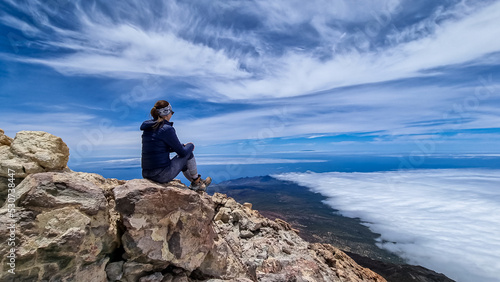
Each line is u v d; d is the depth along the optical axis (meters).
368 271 8.14
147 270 3.14
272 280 4.35
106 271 2.89
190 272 3.58
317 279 4.95
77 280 2.56
